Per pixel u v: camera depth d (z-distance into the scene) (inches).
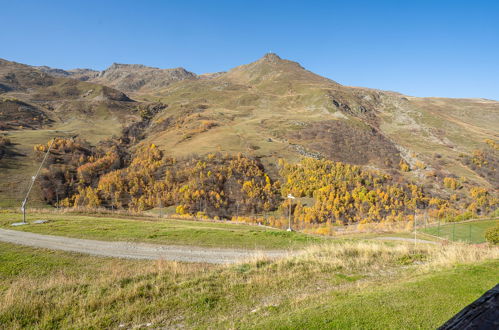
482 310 95.2
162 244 751.7
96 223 960.9
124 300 367.6
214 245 762.8
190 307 348.5
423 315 240.4
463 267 417.7
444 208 3312.0
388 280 418.6
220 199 3297.2
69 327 310.5
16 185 3331.7
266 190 3577.8
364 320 238.5
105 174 3937.0
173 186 3526.1
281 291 394.0
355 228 2363.4
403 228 2097.7
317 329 232.2
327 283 422.9
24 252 641.0
